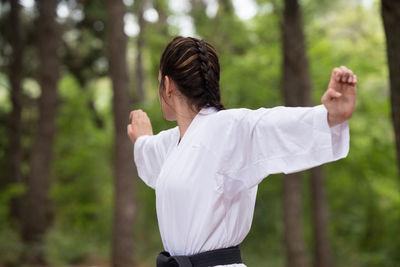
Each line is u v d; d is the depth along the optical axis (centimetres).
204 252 195
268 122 187
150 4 2456
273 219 1911
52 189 1948
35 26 2020
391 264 1695
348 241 1816
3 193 1800
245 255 1856
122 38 1384
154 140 245
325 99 168
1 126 2200
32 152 1738
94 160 2214
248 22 1966
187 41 213
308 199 1819
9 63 2109
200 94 209
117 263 1380
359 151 1750
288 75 1243
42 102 1731
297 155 180
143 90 2605
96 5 2300
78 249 1766
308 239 1725
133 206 1397
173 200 200
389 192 1720
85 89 2514
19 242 1634
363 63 1700
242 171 194
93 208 2053
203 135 200
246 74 1827
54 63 1741
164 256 203
